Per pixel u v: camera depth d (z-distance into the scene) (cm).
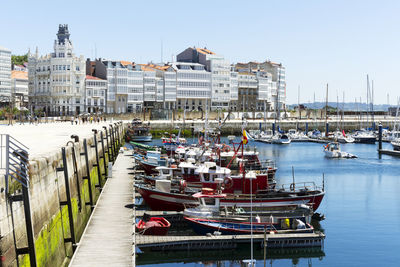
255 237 3425
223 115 18412
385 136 14838
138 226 3516
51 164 2794
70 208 2958
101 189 4978
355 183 6556
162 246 3319
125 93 17738
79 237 3609
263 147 11844
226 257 3384
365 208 4975
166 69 18775
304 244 3484
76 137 3997
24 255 2108
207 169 4203
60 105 17038
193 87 19225
